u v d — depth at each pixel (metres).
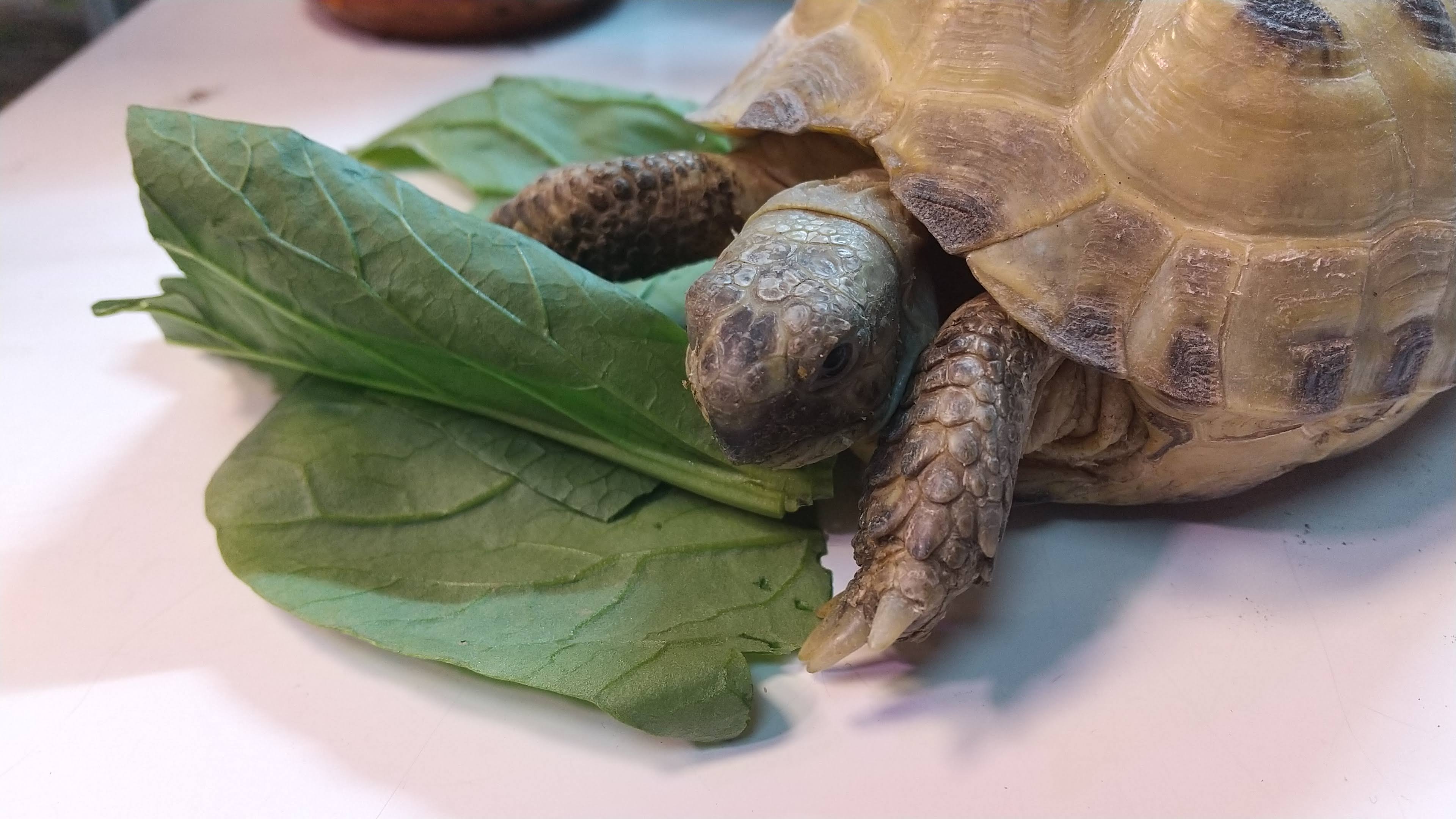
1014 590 0.16
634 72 0.29
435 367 0.17
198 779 0.14
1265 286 0.14
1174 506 0.17
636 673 0.14
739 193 0.18
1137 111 0.15
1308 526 0.17
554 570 0.16
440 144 0.23
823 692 0.15
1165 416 0.15
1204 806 0.14
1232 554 0.16
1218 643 0.15
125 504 0.17
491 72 0.29
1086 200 0.15
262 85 0.28
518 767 0.14
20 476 0.17
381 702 0.15
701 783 0.14
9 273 0.21
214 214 0.16
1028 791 0.14
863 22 0.17
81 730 0.14
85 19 0.32
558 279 0.16
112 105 0.27
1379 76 0.15
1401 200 0.15
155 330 0.20
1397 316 0.15
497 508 0.16
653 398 0.16
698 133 0.23
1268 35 0.15
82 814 0.14
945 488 0.14
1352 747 0.14
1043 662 0.15
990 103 0.15
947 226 0.15
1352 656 0.15
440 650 0.14
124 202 0.23
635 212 0.18
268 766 0.14
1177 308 0.14
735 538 0.16
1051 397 0.16
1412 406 0.16
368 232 0.16
